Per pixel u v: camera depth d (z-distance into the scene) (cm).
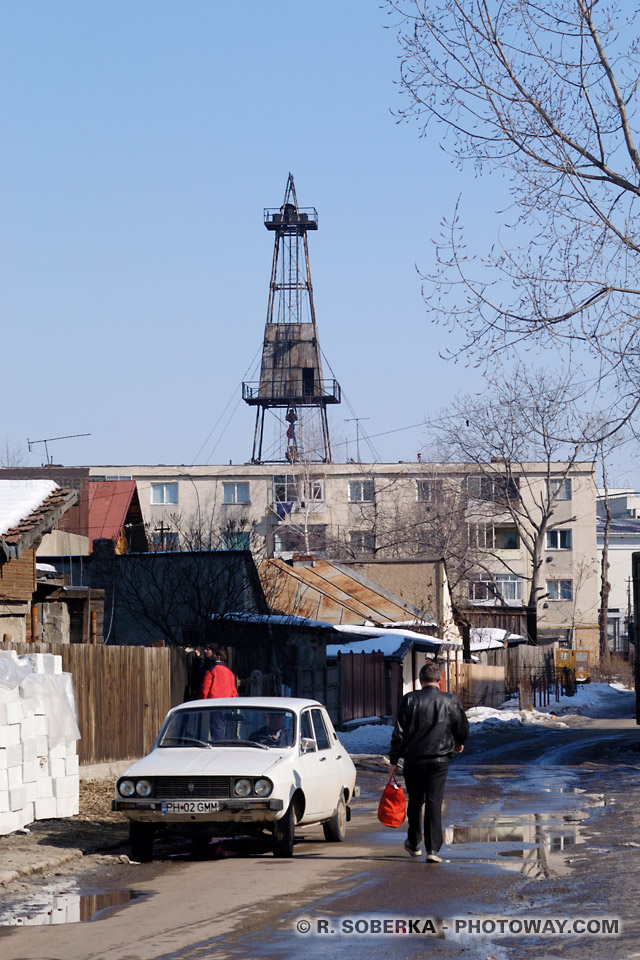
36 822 1744
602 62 2462
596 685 9006
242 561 4125
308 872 1348
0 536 2531
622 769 2859
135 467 10794
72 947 959
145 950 944
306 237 10519
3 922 1074
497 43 2417
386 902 1133
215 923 1051
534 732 4678
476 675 6575
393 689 5028
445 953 918
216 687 2316
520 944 945
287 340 10512
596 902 1096
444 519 8925
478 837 1644
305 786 1551
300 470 10381
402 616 5238
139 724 2550
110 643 4088
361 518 10094
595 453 2630
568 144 2489
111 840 1631
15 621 2730
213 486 10719
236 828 1480
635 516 16100
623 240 2512
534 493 10738
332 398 10425
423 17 2403
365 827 1884
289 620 3947
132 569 4116
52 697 1791
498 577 10656
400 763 3189
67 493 2806
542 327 2486
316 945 953
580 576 10275
